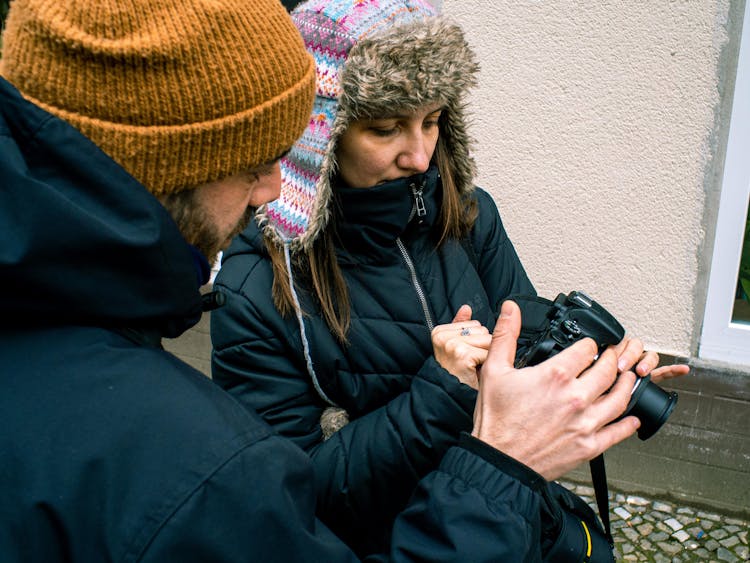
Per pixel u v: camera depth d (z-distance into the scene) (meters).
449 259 1.36
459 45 1.17
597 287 2.51
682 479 2.65
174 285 0.67
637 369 0.98
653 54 2.22
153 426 0.61
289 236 1.18
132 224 0.62
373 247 1.25
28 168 0.60
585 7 2.23
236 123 0.69
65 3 0.62
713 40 2.16
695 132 2.26
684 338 2.48
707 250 2.36
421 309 1.29
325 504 1.16
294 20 1.19
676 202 2.35
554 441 0.86
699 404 2.52
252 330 1.21
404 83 1.06
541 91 2.36
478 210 1.48
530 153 2.44
